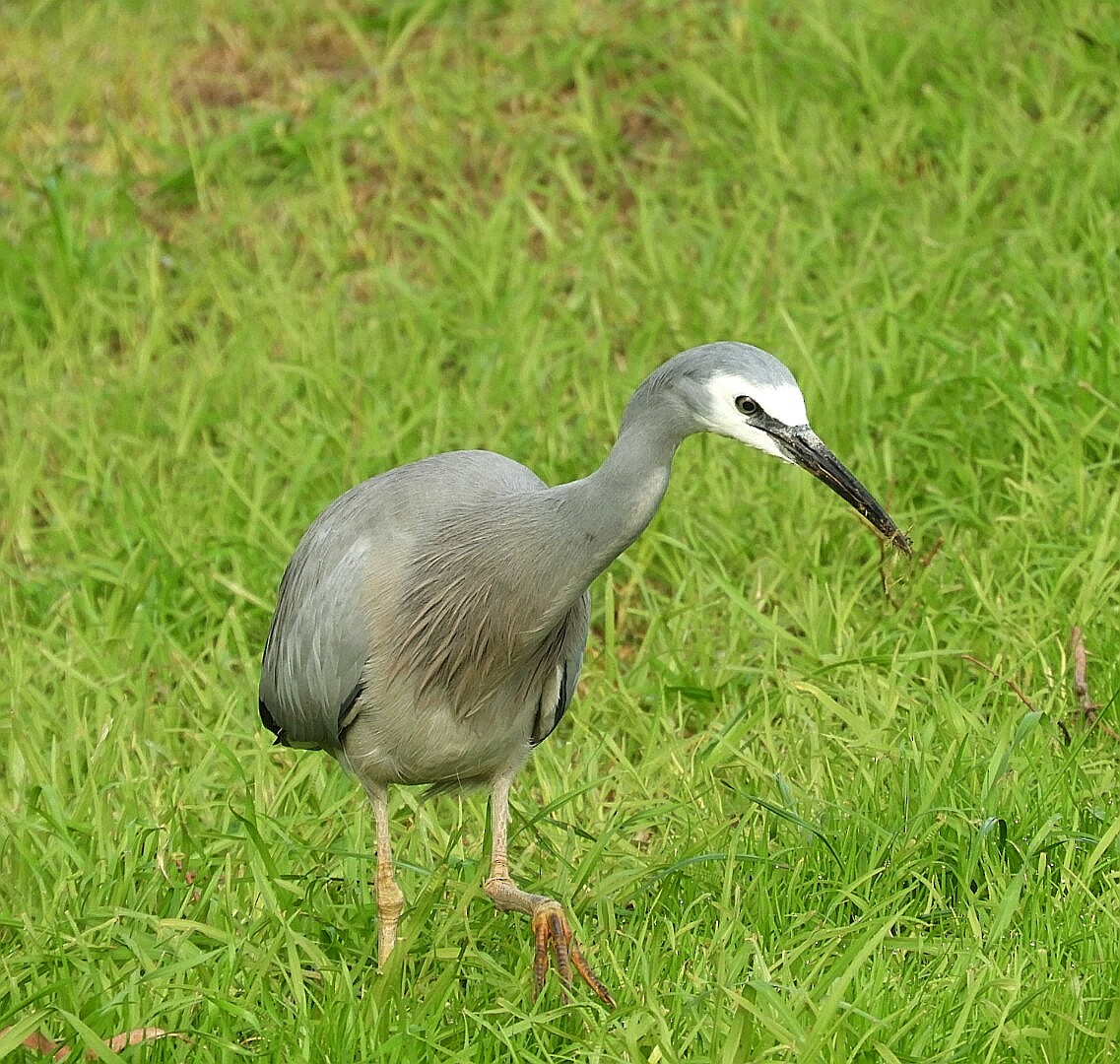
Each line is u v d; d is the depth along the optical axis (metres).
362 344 13.47
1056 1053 7.05
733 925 7.86
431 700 8.04
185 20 17.88
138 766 9.64
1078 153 14.22
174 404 13.15
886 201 14.38
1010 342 12.33
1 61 17.45
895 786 8.83
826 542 11.23
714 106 15.88
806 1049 6.68
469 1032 7.63
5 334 14.19
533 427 12.40
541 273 13.86
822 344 12.81
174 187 15.56
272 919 8.06
